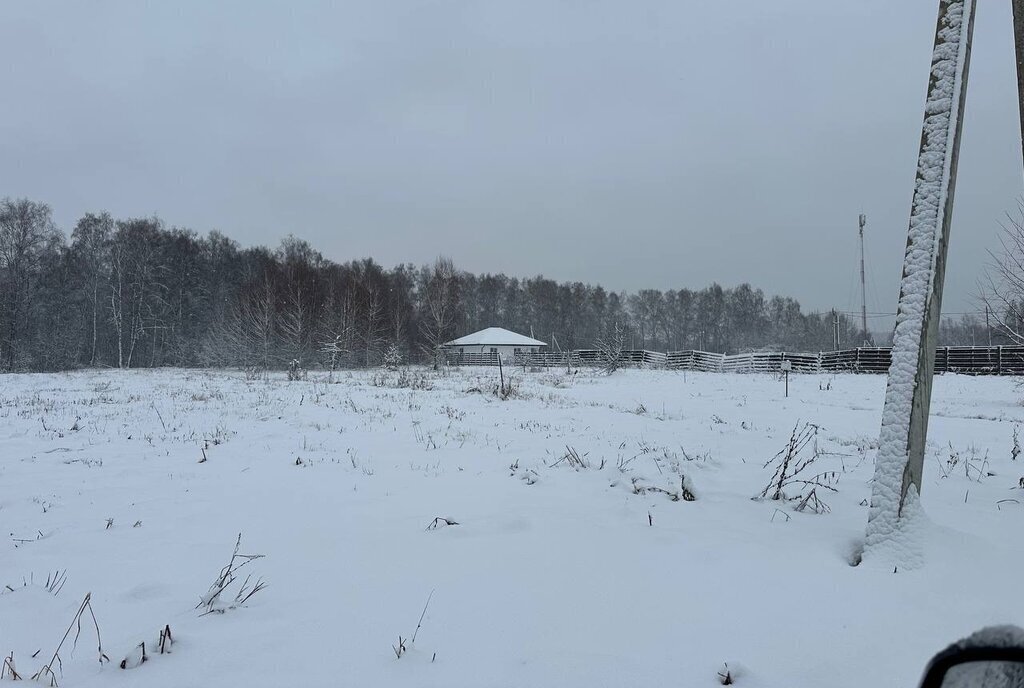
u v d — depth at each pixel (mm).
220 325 47969
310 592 3701
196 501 6328
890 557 3871
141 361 53219
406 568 4098
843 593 3465
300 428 12125
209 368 44531
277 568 4184
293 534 5059
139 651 2809
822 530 4797
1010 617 3016
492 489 6641
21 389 22875
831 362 40875
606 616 3248
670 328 101562
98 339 52312
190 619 3309
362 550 4539
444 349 56625
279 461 8656
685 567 3975
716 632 3033
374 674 2648
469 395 20750
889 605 3277
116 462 8617
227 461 8680
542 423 13109
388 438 10797
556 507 5695
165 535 5094
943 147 4211
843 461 8383
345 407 16156
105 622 3322
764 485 6676
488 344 62781
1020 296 17734
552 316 92438
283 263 56188
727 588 3596
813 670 2645
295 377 30609
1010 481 6828
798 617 3180
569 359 53188
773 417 15531
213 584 3703
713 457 8641
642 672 2652
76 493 6758
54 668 2754
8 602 3588
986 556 3779
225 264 63781
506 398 19422
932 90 4293
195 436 11047
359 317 50969
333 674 2654
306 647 2930
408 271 88188
